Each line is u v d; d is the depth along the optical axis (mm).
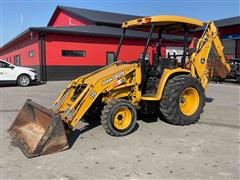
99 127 6285
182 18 6297
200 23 6711
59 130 4723
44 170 4082
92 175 3916
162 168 4117
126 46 20547
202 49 7172
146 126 6367
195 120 6543
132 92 6156
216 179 3771
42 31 17359
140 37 20578
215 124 6559
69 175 3924
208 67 7898
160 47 7145
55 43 18047
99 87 5582
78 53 18891
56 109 5934
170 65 6707
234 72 16438
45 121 5160
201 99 6660
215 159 4441
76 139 5457
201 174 3920
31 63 20031
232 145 5090
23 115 5699
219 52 7953
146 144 5160
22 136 5246
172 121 6336
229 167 4145
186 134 5770
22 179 3812
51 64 18047
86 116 6598
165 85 6352
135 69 6094
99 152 4770
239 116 7359
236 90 13039
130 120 5727
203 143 5199
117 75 5867
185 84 6320
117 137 5574
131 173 3965
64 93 6172
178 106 6281
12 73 14914
